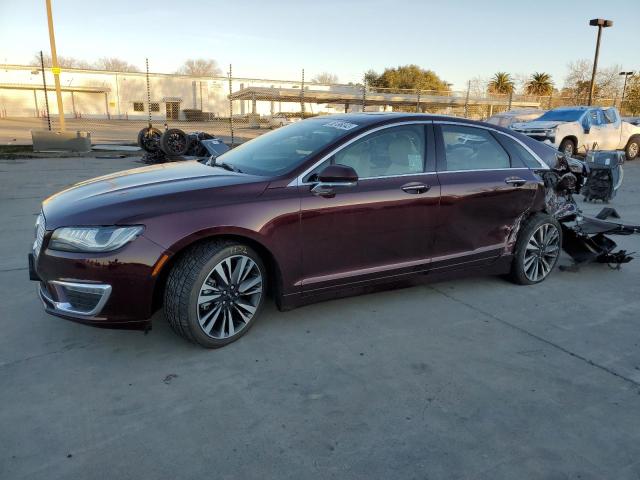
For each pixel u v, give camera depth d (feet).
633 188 37.68
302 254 11.54
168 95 164.45
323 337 11.82
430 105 111.75
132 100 162.81
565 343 11.92
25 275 15.33
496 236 14.62
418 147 13.23
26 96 153.07
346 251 12.12
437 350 11.39
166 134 44.04
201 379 9.92
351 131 12.42
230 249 10.73
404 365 10.68
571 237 17.72
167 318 10.82
